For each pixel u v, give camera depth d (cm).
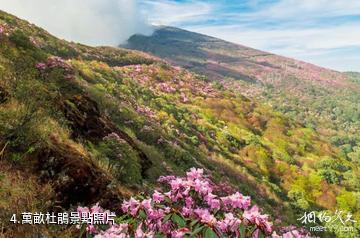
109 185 764
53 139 792
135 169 1074
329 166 5306
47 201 635
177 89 7469
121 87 3850
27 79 1060
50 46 5022
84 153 846
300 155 5928
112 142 1089
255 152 4700
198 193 410
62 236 562
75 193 704
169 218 384
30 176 672
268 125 7062
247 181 3139
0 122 721
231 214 367
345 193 4272
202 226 349
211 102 7119
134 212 404
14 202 584
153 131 2025
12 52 1432
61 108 1023
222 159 3550
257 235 357
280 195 3538
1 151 682
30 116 764
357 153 10450
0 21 2278
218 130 5016
